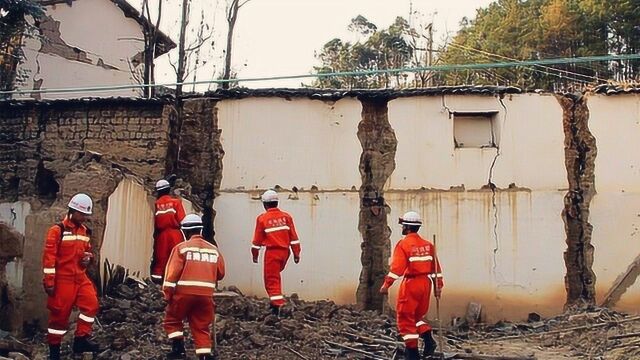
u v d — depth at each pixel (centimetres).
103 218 1077
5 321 988
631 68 3481
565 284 1410
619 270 1408
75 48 2262
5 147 1444
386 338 1066
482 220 1439
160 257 1195
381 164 1471
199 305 816
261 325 1013
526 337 1230
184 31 2195
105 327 974
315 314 1262
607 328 1195
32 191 1376
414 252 909
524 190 1441
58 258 846
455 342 1171
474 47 4016
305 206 1470
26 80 2084
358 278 1439
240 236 1474
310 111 1499
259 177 1490
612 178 1433
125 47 2406
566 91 1509
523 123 1459
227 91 1509
